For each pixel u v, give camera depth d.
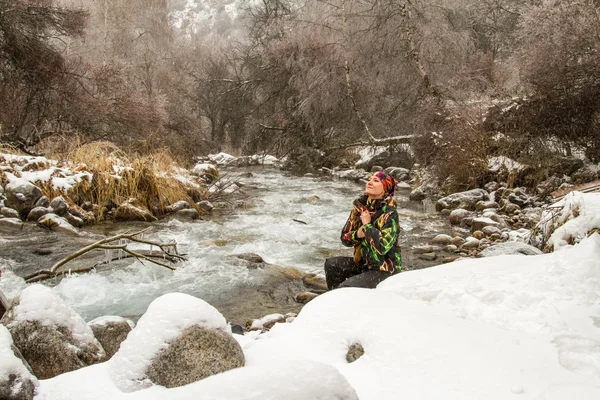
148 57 25.62
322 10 20.48
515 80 15.20
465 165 12.10
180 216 9.83
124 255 6.75
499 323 2.87
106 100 16.39
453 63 17.69
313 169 19.30
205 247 7.49
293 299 5.48
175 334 2.26
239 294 5.61
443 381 2.27
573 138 11.84
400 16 17.47
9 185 9.12
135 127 16.86
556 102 11.42
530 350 2.50
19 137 15.06
